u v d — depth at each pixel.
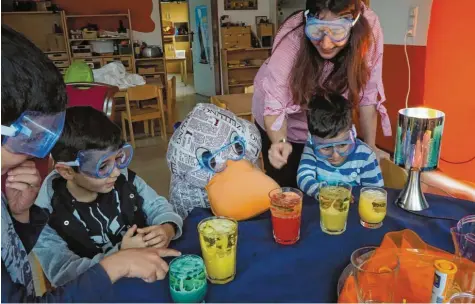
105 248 1.17
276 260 0.95
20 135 0.71
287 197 1.05
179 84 9.50
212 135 1.31
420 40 2.71
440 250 0.95
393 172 1.54
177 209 1.44
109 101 2.22
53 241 1.08
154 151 4.37
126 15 5.69
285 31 1.59
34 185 0.98
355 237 1.05
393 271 0.77
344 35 1.34
